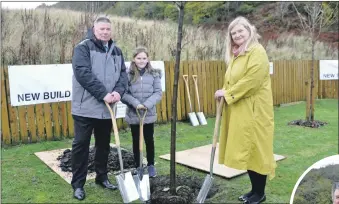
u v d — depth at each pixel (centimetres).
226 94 298
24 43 664
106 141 349
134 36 897
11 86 516
